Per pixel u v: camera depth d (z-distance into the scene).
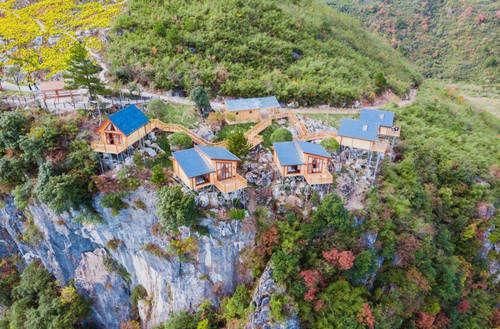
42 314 63.47
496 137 95.81
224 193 57.16
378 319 53.62
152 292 62.50
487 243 74.50
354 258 54.03
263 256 55.22
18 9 102.12
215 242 55.88
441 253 65.31
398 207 61.62
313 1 131.62
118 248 62.12
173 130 66.12
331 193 58.06
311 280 52.00
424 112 91.12
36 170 63.22
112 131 59.44
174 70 80.12
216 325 57.22
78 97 73.56
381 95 93.38
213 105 77.56
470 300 69.94
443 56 179.75
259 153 66.06
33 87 79.81
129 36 86.75
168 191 53.31
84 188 58.72
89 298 66.88
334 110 83.19
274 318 51.22
